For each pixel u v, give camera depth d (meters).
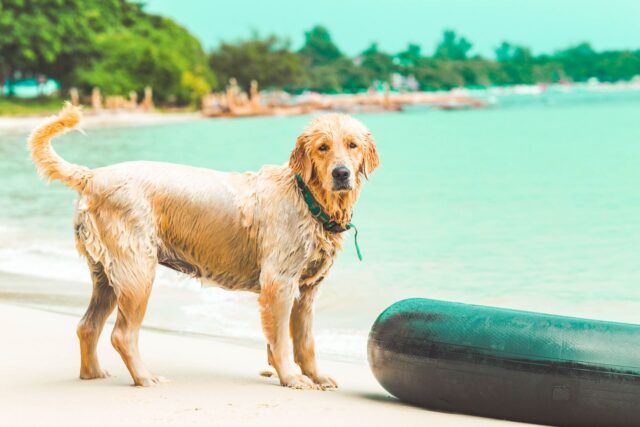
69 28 86.12
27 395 5.88
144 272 6.23
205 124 72.94
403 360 5.68
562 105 121.81
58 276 11.96
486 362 5.38
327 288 11.32
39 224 16.86
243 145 44.12
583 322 5.40
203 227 6.41
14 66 87.62
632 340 5.23
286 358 6.36
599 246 14.80
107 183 6.28
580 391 5.18
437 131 59.94
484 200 21.88
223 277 6.57
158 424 5.09
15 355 7.30
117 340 6.20
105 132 57.72
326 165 6.18
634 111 90.50
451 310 5.70
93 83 86.88
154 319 9.55
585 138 47.91
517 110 105.38
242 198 6.45
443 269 12.74
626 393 5.11
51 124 6.18
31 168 29.39
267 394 5.93
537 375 5.25
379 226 17.34
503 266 13.01
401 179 27.52
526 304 10.66
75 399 5.74
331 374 7.18
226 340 8.57
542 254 14.07
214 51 142.88
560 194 22.92
